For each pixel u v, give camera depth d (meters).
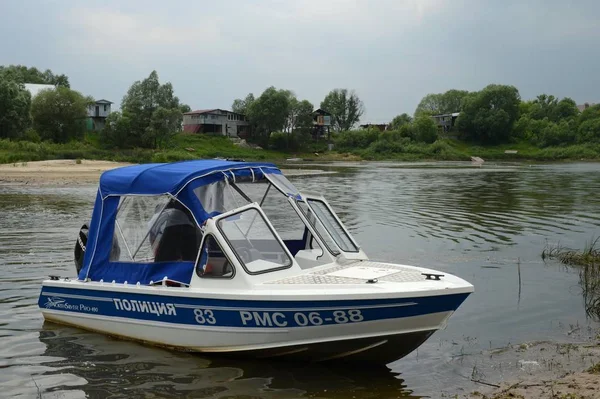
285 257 8.02
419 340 7.39
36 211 24.00
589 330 9.30
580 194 32.69
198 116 109.94
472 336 9.10
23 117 76.25
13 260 14.27
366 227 19.98
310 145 117.50
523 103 158.25
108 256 8.89
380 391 7.08
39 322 9.57
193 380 7.33
